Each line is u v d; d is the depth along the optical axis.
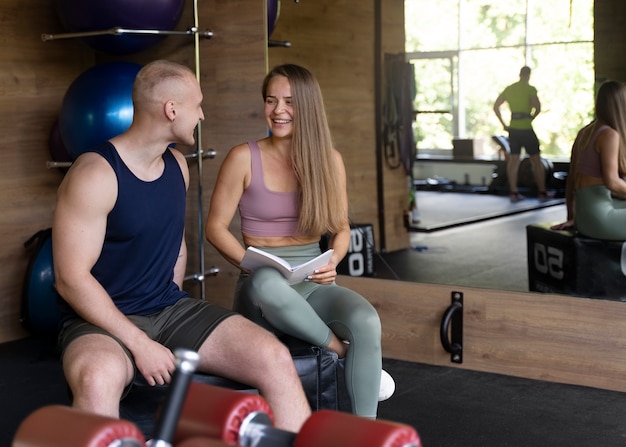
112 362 2.09
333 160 2.79
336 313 2.58
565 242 3.53
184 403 1.19
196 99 2.38
